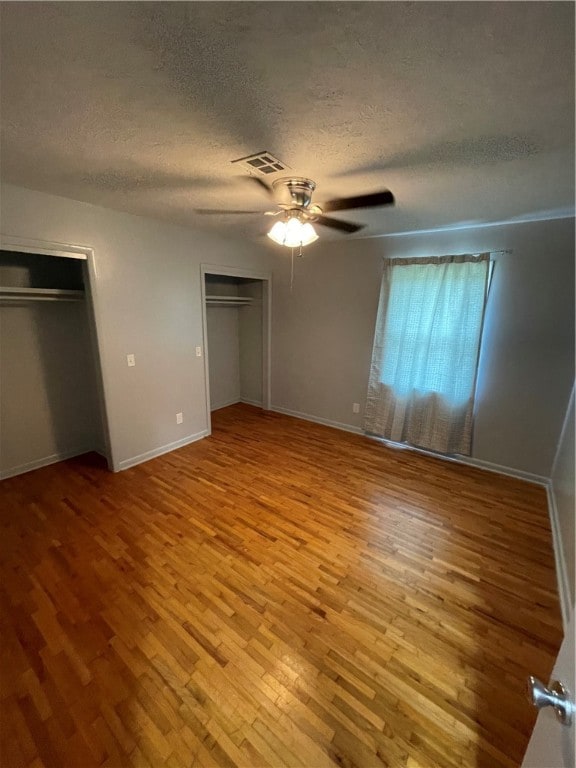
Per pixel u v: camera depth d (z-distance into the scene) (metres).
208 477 3.14
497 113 1.28
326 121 1.37
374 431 3.98
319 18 0.87
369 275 3.81
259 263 4.35
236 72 1.09
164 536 2.35
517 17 0.85
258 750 1.25
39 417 3.19
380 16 0.86
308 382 4.59
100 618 1.75
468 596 1.92
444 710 1.38
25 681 1.46
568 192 2.11
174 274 3.37
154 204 2.60
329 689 1.45
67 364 3.29
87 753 1.24
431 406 3.51
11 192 2.25
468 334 3.18
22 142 1.60
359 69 1.06
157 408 3.46
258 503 2.75
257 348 5.05
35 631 1.68
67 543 2.27
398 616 1.79
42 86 1.17
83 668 1.51
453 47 0.96
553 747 0.67
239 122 1.39
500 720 1.35
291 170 1.85
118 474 3.16
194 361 3.74
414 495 2.89
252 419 4.69
